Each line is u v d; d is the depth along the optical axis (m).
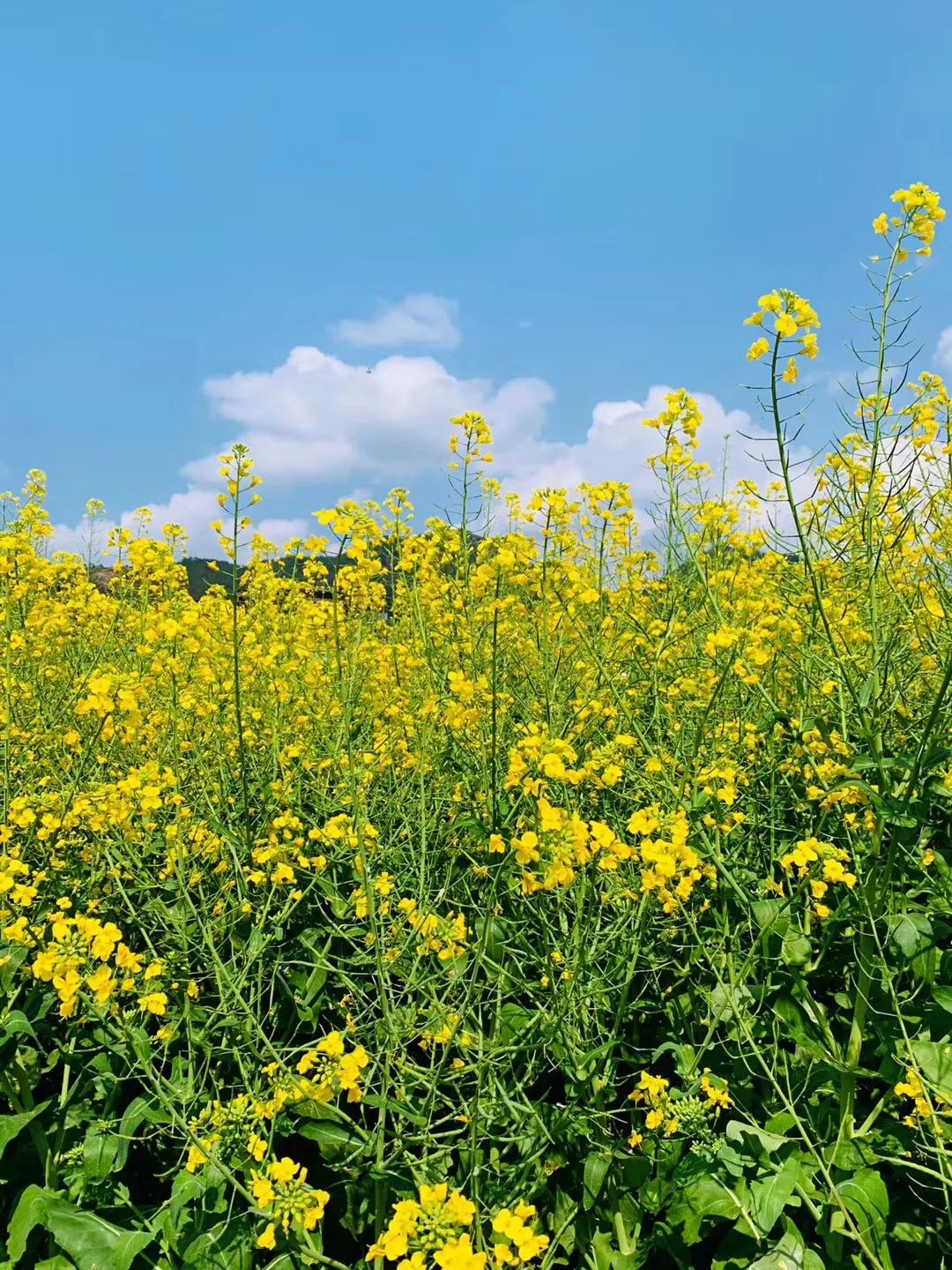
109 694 1.03
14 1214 0.74
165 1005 0.78
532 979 0.91
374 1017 0.86
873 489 0.87
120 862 0.97
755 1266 0.67
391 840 1.04
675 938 0.94
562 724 1.08
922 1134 0.73
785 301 0.82
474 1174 0.68
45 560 1.77
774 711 1.00
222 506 1.11
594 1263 0.73
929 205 0.84
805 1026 0.83
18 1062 0.81
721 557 1.46
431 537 1.44
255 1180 0.67
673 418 1.16
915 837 0.92
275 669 1.35
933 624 1.08
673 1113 0.72
